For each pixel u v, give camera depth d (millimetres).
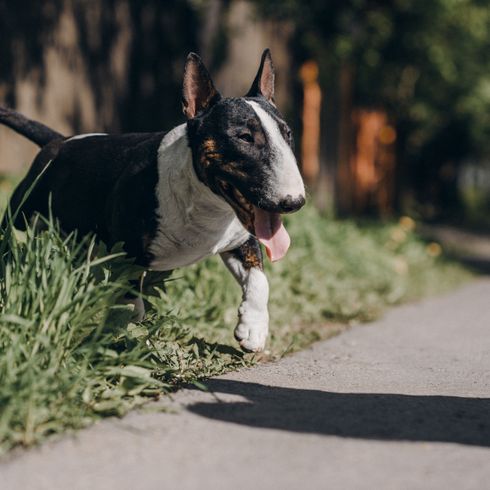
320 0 13391
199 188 4559
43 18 11305
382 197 20266
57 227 5031
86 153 5145
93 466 3379
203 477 3271
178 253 4809
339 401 4492
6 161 10773
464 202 27156
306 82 15781
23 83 11070
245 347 4852
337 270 9164
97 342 4324
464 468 3449
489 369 5734
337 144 16547
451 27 15219
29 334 4160
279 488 3166
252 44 13516
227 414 4129
